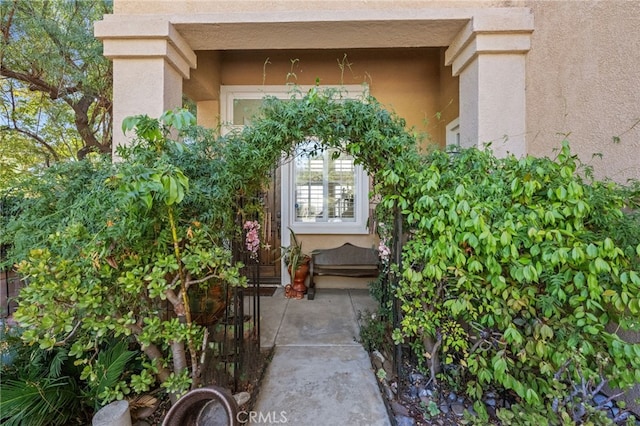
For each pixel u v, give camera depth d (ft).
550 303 5.37
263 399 7.24
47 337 5.21
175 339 5.94
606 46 6.82
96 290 5.57
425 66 16.21
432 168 6.54
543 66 8.63
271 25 9.73
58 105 16.65
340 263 15.62
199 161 6.91
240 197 7.79
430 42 10.65
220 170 6.82
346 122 6.91
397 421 6.57
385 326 9.76
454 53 10.37
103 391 6.04
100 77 14.89
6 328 7.66
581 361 5.20
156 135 5.69
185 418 5.98
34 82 14.79
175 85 10.28
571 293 5.53
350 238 16.71
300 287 15.19
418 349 7.70
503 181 6.36
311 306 13.73
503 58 9.21
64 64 13.66
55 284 5.24
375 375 8.21
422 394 7.29
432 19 9.37
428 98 16.26
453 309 6.06
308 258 15.81
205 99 15.62
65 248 5.76
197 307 8.12
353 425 6.46
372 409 6.92
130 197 4.66
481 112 9.22
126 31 9.25
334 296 15.21
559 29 8.09
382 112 7.00
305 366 8.68
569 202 5.48
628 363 5.21
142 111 9.43
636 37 6.21
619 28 6.54
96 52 13.73
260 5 9.82
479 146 9.13
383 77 16.28
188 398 5.74
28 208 7.18
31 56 13.82
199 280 6.37
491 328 6.30
